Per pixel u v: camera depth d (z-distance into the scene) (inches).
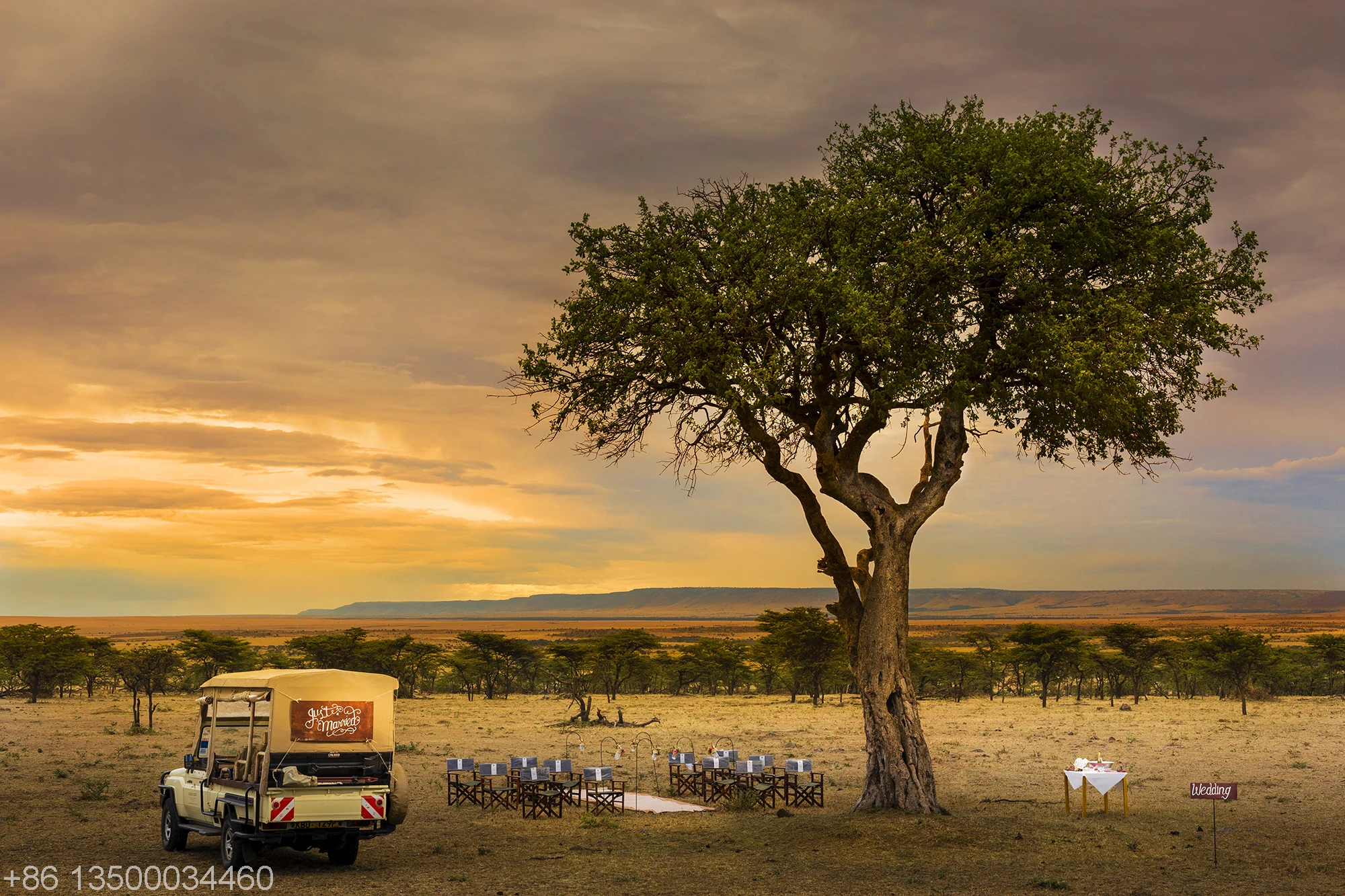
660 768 1371.8
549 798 953.5
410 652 3838.6
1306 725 2148.1
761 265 832.9
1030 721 2306.8
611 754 1576.0
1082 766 906.7
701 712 2687.0
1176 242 860.6
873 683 891.4
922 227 916.6
